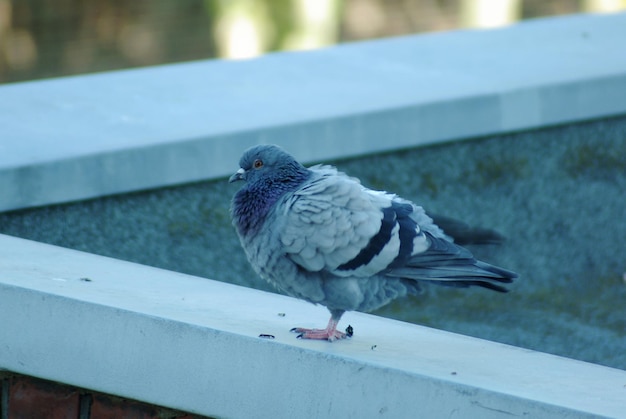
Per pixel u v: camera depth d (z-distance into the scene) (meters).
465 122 10.95
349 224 6.51
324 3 27.69
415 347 6.30
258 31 27.09
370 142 10.51
